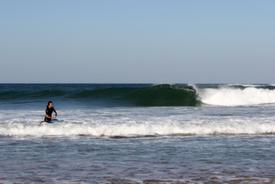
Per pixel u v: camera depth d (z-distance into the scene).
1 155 19.28
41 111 41.38
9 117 34.72
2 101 62.09
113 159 18.33
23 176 14.96
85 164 17.23
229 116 35.03
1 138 24.84
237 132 27.34
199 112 40.06
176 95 58.72
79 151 20.45
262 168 16.39
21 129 26.78
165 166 16.81
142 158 18.62
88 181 14.21
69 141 23.75
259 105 53.91
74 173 15.50
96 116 35.12
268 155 19.36
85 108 47.91
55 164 17.19
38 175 15.13
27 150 20.69
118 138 24.98
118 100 60.62
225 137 25.47
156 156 19.09
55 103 57.66
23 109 45.59
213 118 32.91
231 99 58.44
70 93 65.31
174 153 19.89
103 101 59.69
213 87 63.69
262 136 26.02
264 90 59.56
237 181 14.12
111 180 14.35
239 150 20.78
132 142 23.47
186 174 15.30
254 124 28.88
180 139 24.61
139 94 60.78
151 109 45.12
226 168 16.39
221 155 19.38
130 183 13.93
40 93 68.12
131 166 16.83
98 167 16.59
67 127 27.20
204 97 58.12
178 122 29.73
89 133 26.55
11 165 16.98
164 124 28.59
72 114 37.31
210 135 26.39
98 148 21.36
